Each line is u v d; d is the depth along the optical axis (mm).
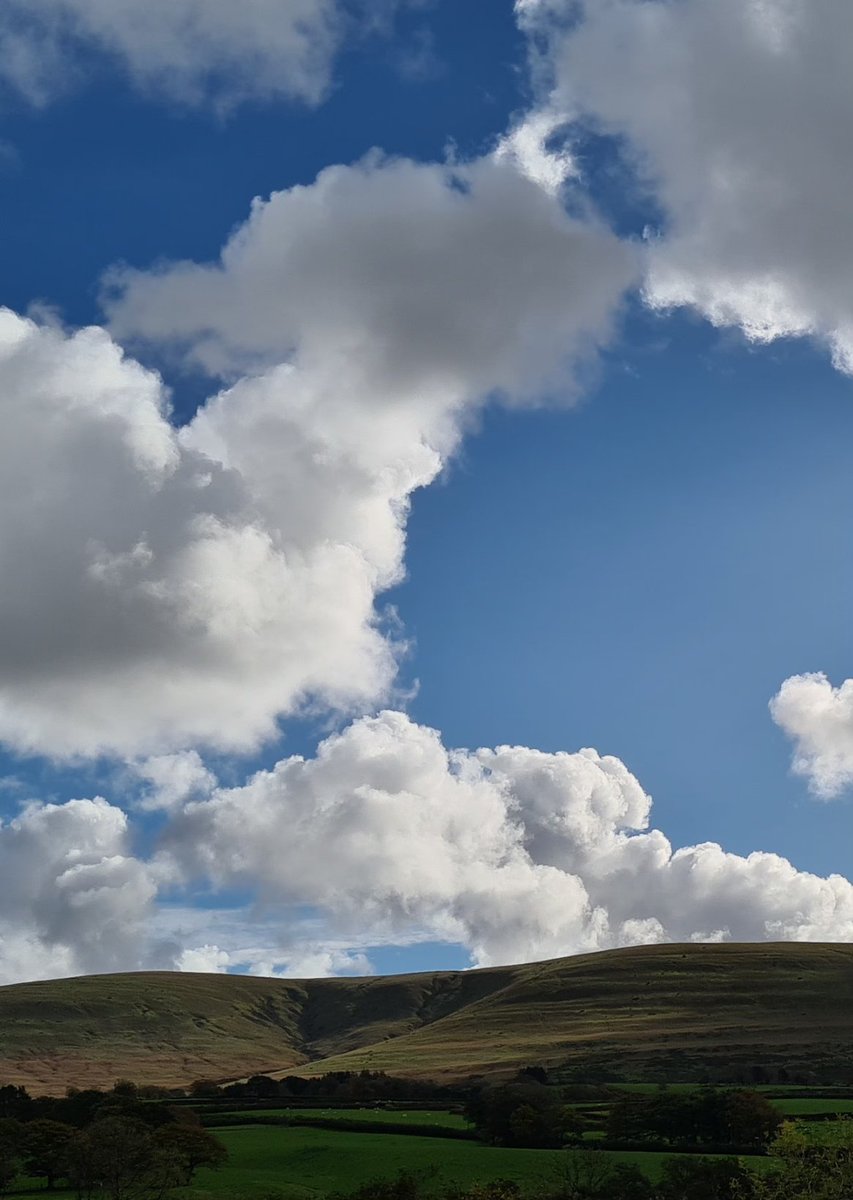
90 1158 101188
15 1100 156875
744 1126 126125
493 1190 99438
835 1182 71938
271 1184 107938
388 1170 114500
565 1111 136000
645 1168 110375
